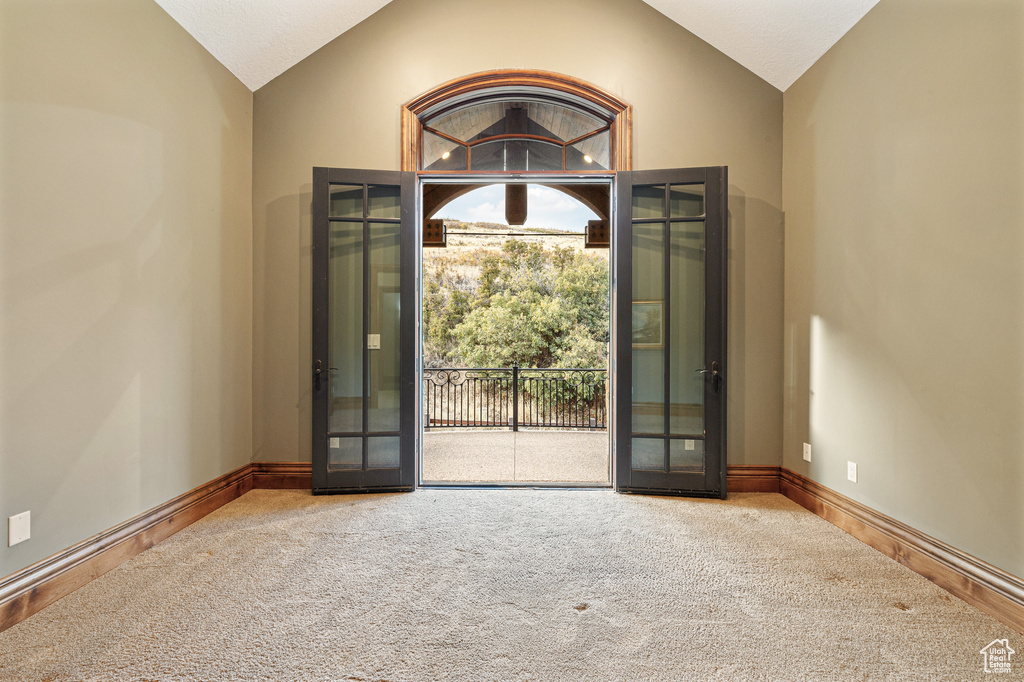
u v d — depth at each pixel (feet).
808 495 9.91
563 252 27.35
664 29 11.16
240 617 5.96
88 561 6.85
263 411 11.24
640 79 11.18
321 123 11.27
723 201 10.59
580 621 5.90
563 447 16.74
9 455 5.87
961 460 6.50
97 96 7.07
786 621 5.90
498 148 11.71
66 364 6.60
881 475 7.97
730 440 11.10
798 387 10.42
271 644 5.41
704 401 10.69
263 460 11.27
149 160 8.11
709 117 11.13
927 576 6.97
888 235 7.81
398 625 5.80
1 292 5.76
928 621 5.91
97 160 7.07
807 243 10.11
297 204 11.25
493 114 11.76
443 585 6.77
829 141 9.38
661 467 10.91
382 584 6.79
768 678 4.87
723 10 10.04
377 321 11.21
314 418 10.80
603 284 27.14
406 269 11.05
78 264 6.77
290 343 11.24
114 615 6.00
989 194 6.09
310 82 11.26
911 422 7.34
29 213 6.08
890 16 7.80
